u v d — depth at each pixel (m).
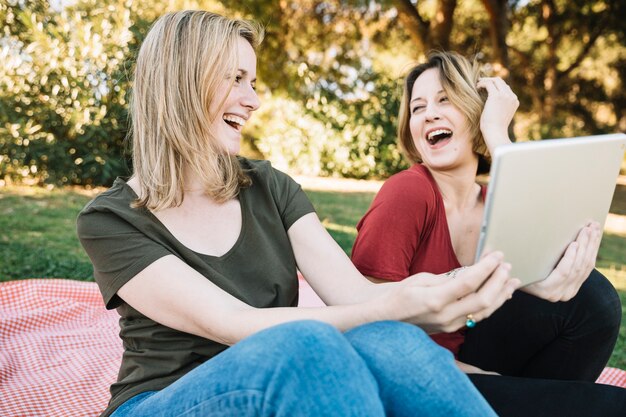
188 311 1.27
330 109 10.23
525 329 1.66
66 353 2.22
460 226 1.78
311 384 0.91
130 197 1.40
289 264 1.52
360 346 1.03
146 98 1.42
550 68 14.29
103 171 7.16
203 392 1.01
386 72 10.91
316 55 10.73
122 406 1.27
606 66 16.09
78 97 7.17
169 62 1.41
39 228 4.96
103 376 2.06
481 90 1.77
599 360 1.68
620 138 1.30
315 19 9.66
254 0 7.26
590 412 1.25
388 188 1.65
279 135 10.30
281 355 0.94
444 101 1.74
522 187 1.10
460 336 1.73
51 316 2.54
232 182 1.48
